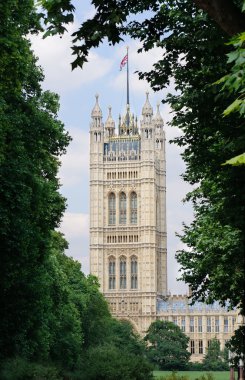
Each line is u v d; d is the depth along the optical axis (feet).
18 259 133.08
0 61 120.88
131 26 83.20
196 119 104.63
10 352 166.50
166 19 82.33
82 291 384.06
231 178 96.02
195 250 153.07
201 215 152.15
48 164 173.06
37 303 160.25
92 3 67.72
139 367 237.25
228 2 54.54
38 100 169.27
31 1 135.85
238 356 124.36
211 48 77.71
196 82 96.37
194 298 155.43
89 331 395.14
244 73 41.75
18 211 131.03
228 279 123.65
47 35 67.00
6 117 127.95
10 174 129.18
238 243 116.78
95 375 227.20
